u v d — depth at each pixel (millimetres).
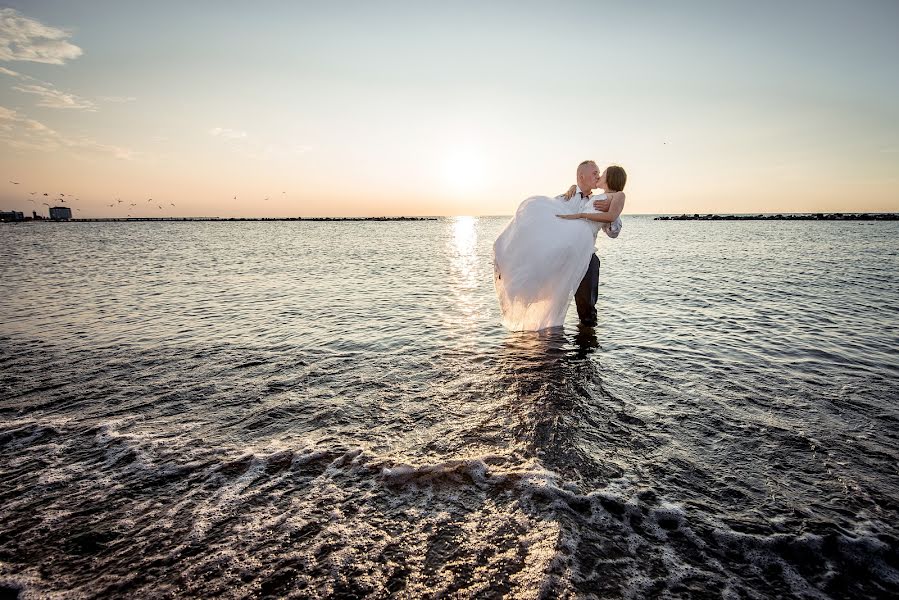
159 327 7195
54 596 1951
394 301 9711
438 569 2107
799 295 9789
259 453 3201
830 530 2340
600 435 3422
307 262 20047
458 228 113000
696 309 8336
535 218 6375
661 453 3146
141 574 2086
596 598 1926
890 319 7391
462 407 3986
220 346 6051
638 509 2525
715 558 2166
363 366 5172
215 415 3869
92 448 3289
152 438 3443
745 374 4762
